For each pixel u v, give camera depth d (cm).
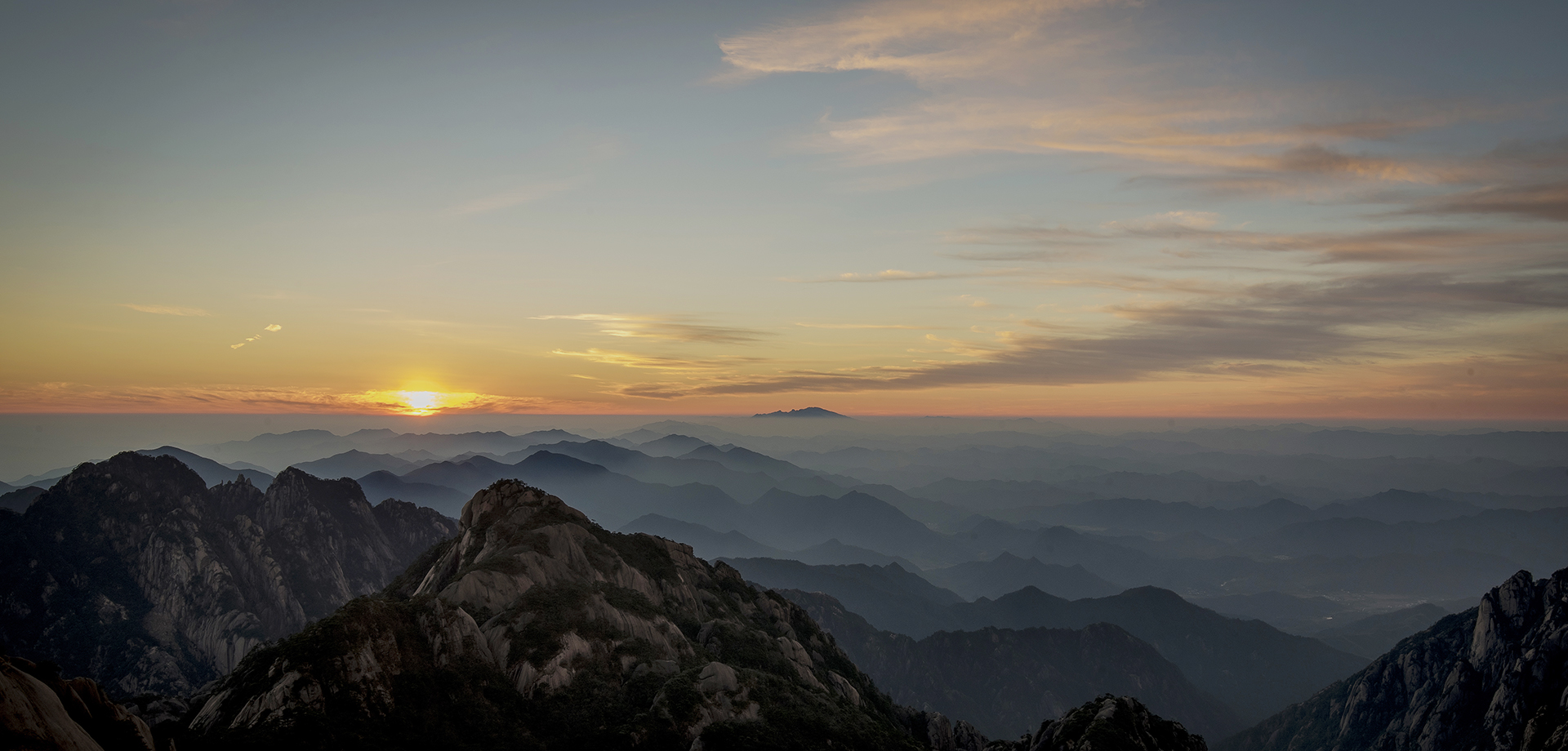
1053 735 12400
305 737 7900
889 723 14175
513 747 8956
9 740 5047
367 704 8594
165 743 6856
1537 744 14988
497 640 10644
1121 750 10906
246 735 7781
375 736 8306
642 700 10344
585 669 10600
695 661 11794
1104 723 11556
